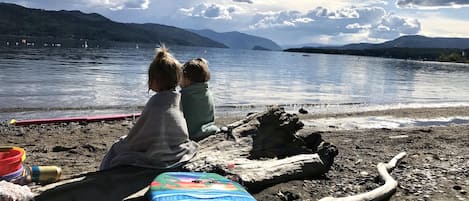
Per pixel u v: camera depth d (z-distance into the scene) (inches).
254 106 297.7
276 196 90.0
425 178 107.1
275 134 107.1
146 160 79.0
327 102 344.8
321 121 237.6
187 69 97.0
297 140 109.9
